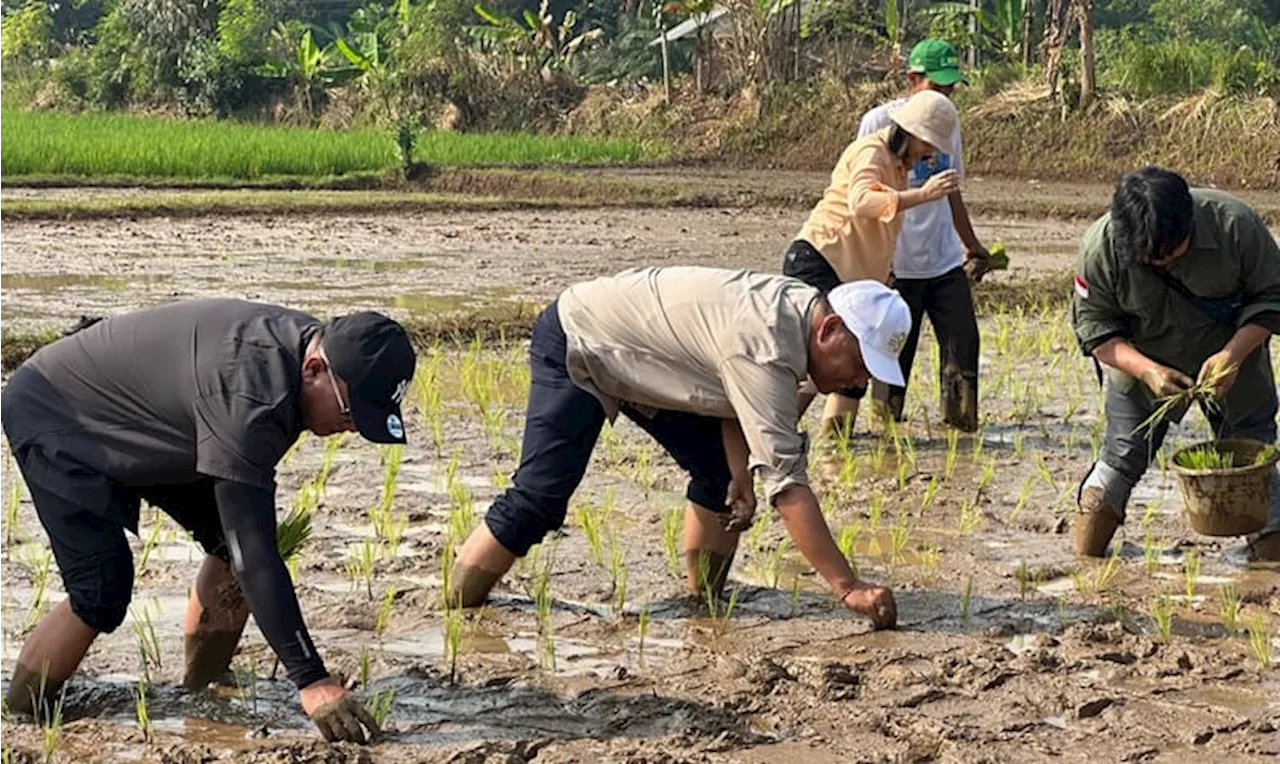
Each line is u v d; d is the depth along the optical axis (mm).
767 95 31859
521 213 21188
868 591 5305
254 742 4348
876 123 8156
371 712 4508
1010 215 21281
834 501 7000
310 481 7211
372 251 16453
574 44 38094
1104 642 5223
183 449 4242
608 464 7605
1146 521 6727
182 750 4195
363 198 21891
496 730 4473
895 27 31312
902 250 8281
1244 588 5848
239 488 4094
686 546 5648
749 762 4266
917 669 5008
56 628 4496
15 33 49031
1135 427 6066
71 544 4352
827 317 4902
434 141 30438
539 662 5012
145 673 4785
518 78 36469
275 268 14805
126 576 4430
